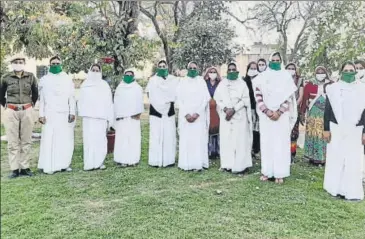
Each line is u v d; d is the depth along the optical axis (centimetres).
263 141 488
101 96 559
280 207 403
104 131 566
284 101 471
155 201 425
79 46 657
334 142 432
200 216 383
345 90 421
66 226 366
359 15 589
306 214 386
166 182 496
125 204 419
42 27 686
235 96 526
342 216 381
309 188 464
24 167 535
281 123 475
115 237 342
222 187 472
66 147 555
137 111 575
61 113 547
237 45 866
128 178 515
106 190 467
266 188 464
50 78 546
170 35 812
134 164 584
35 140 773
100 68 568
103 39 660
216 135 614
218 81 606
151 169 561
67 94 550
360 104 416
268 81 476
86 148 559
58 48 694
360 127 418
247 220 373
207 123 559
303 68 680
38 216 389
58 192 461
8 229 360
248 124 533
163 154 570
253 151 611
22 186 485
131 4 693
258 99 480
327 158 445
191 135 546
